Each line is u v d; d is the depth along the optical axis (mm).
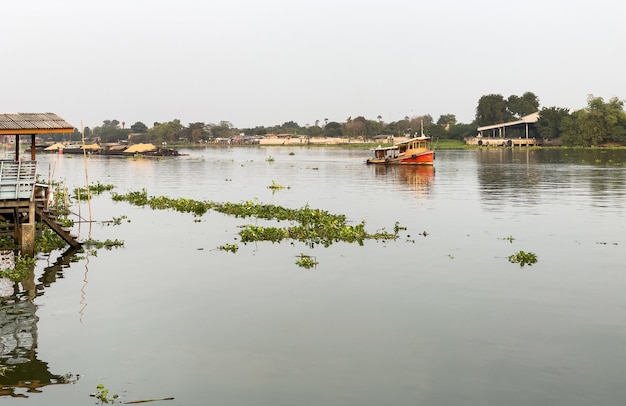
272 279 19875
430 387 11750
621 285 18969
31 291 18562
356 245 25578
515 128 187000
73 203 42688
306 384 11914
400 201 42562
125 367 12797
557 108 166625
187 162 109375
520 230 29344
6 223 26125
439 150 161875
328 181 61969
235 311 16438
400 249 24641
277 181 63219
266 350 13617
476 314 16078
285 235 27500
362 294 18031
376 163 90375
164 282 19562
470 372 12406
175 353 13500
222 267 21625
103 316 16109
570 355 13250
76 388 11875
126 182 64000
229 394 11547
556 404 11062
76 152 150375
